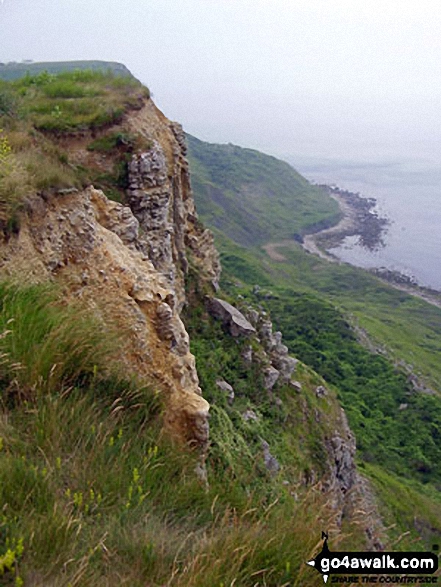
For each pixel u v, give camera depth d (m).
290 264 137.25
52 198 7.71
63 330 5.49
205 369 14.37
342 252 162.62
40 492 3.86
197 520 4.64
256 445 12.64
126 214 10.41
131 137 15.08
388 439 42.53
